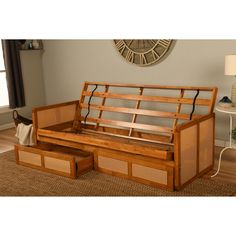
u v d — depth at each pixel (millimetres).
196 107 4098
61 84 5547
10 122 5375
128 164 3102
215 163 3490
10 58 5086
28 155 3553
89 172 3355
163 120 4434
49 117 3922
